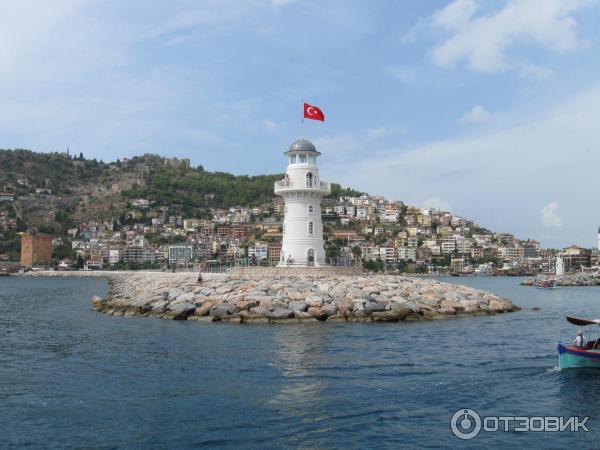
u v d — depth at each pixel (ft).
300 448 65.67
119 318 173.88
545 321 169.78
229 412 77.41
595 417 76.64
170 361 107.24
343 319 155.63
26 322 178.60
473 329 146.20
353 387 88.94
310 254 212.23
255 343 123.03
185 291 183.01
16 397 84.69
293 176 211.00
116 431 70.79
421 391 87.30
